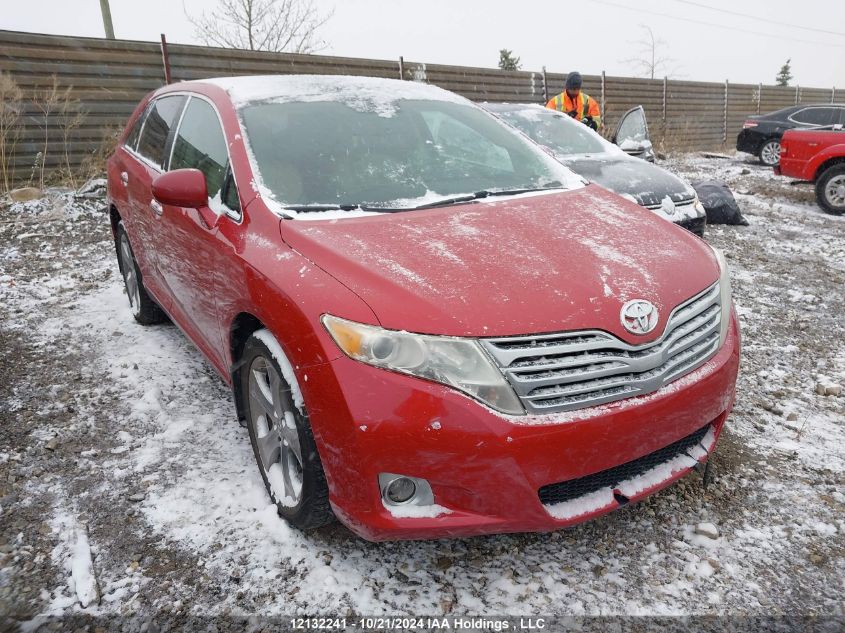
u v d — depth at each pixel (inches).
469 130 138.8
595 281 87.3
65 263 234.7
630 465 88.9
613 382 82.1
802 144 380.2
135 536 96.2
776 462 114.8
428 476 77.5
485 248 93.6
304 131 120.3
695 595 85.4
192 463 114.5
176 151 139.1
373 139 124.2
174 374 149.3
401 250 91.7
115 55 370.6
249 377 101.7
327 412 79.9
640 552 93.0
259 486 107.3
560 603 84.1
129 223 161.5
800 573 89.0
